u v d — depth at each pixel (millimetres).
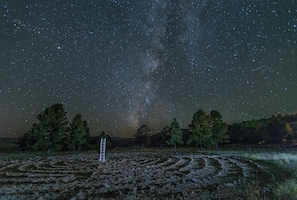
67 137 37500
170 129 44406
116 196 10273
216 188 11578
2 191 11195
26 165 21109
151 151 41938
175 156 30016
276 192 10484
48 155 33094
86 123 47000
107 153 37406
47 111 35219
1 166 20500
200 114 42469
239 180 13242
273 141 46938
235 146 46531
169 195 10469
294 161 20359
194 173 16047
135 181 13430
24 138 40250
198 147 47594
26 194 10688
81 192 10852
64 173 16641
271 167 18281
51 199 9914
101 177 14688
